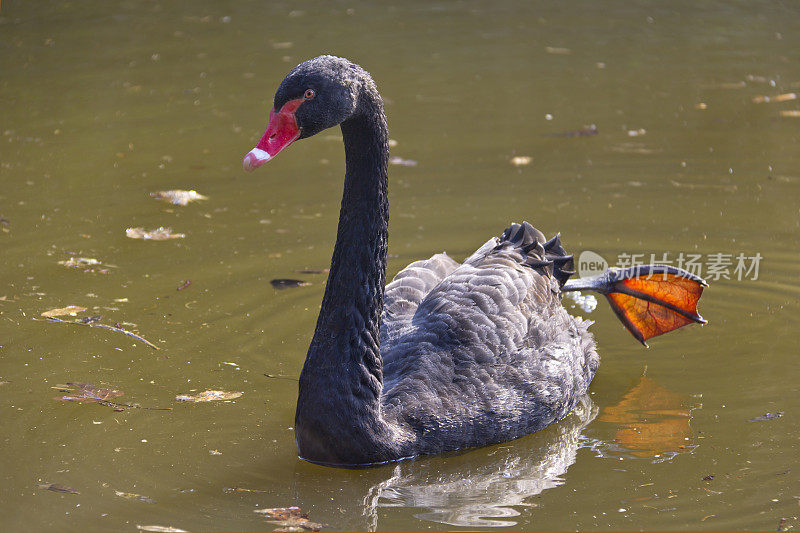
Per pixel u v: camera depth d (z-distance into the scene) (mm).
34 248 13172
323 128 8023
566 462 8844
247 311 11648
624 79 20547
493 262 10156
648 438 9289
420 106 19109
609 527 7668
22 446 8883
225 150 16984
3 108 19031
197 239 13602
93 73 21250
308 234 13758
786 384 10211
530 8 26594
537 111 18734
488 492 8297
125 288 12133
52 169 16047
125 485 8305
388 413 8758
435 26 24969
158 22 25484
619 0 27094
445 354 9203
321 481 8453
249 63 21859
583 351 10445
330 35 24109
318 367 8469
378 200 8367
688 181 15352
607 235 13555
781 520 7715
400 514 7926
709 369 10641
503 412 9148
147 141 17375
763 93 19422
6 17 25703
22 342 10789
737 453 8914
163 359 10562
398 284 10367
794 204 14445
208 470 8594
